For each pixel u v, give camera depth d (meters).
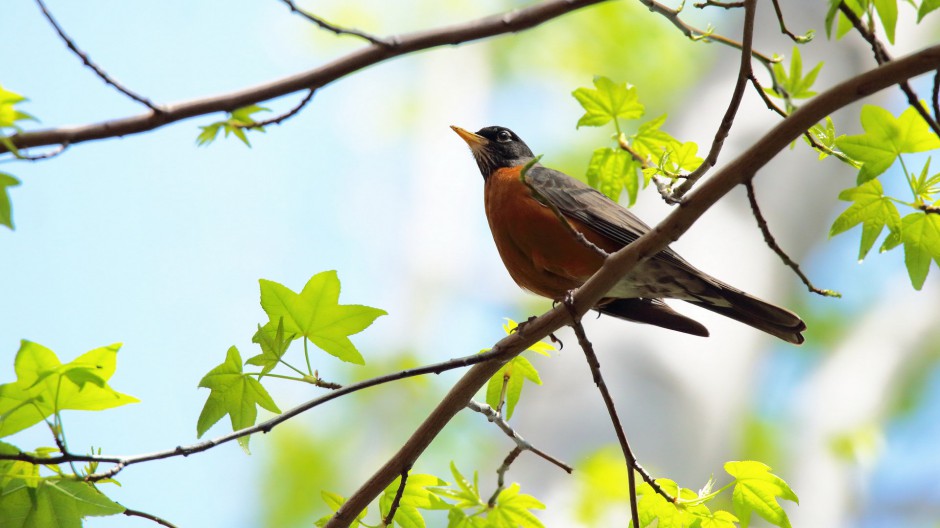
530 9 7.09
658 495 5.73
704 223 12.12
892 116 5.46
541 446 10.22
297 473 13.90
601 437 10.09
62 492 4.82
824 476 14.00
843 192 5.72
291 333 5.37
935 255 5.70
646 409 10.28
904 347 15.76
